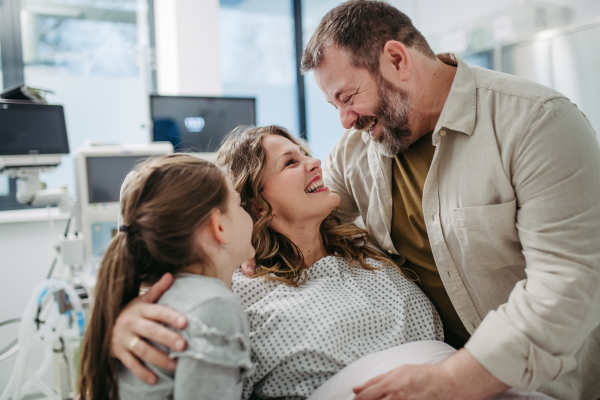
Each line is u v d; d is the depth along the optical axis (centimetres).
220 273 97
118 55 363
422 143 128
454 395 91
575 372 123
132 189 94
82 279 232
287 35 438
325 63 115
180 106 321
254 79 428
